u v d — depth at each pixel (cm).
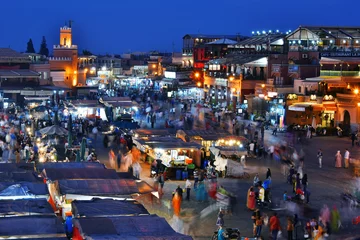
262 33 11375
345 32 8925
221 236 2534
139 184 2809
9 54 9619
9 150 4450
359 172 4306
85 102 7131
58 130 4675
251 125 6606
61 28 11981
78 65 11819
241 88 8412
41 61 11125
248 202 3192
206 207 3225
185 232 2761
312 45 8731
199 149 4128
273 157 4812
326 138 6012
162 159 4097
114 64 17575
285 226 2900
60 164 3170
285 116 6731
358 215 3119
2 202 2317
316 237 2633
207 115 7750
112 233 1955
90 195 2591
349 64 7012
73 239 2084
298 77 7600
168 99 10062
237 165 4006
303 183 3500
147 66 16900
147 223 2042
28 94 7681
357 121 6325
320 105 6600
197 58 12394
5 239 1941
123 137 5325
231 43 12075
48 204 2317
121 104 7281
